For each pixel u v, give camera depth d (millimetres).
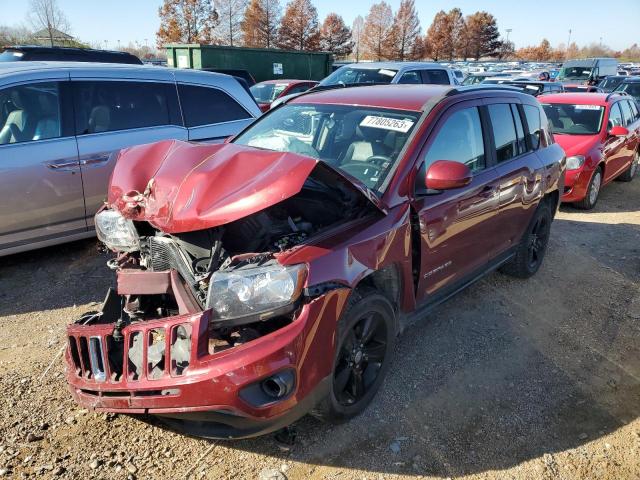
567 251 6461
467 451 3027
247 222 2869
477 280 4449
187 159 2943
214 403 2400
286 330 2529
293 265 2584
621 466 2979
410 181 3408
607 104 9125
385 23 69750
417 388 3561
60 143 5086
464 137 4008
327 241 2809
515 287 5285
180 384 2402
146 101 5746
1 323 4129
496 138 4441
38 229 5039
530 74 28859
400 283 3393
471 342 4188
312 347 2605
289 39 58281
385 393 3480
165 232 2699
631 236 7152
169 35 47000
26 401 3199
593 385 3738
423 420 3254
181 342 2527
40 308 4387
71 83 5262
